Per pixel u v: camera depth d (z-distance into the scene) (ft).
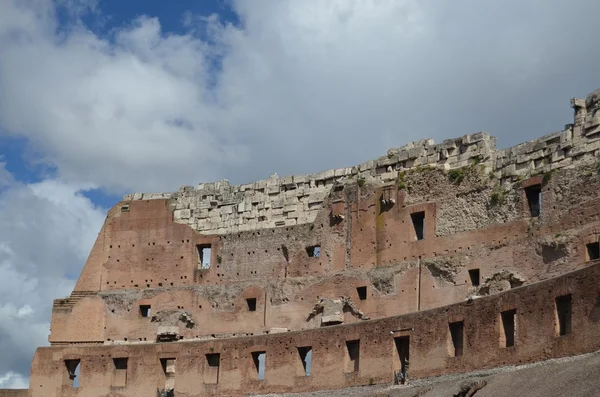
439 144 312.50
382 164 323.37
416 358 250.78
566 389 197.36
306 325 321.73
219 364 298.97
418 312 254.06
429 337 248.93
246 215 346.33
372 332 263.90
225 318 336.90
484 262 286.46
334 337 272.72
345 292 316.40
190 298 343.87
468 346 238.07
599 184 262.47
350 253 319.88
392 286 305.94
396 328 257.96
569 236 266.16
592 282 211.00
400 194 313.12
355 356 271.28
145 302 348.38
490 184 292.40
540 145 283.79
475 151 302.04
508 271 278.87
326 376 271.69
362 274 313.94
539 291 223.51
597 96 273.13
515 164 288.71
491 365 230.68
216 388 296.10
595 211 262.06
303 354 284.20
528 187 281.13
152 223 358.02
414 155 316.60
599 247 259.39
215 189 355.15
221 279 342.64
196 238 350.64
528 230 277.85
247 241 342.23
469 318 239.50
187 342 306.76
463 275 290.56
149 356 312.29
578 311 212.84
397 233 310.45
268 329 327.88
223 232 348.38
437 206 303.68
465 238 293.64
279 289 329.72
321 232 328.70
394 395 243.19
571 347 212.84
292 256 332.39
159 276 351.25
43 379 324.60
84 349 322.34
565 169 272.92
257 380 287.89
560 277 219.20
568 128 276.82
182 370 304.71
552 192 274.16
